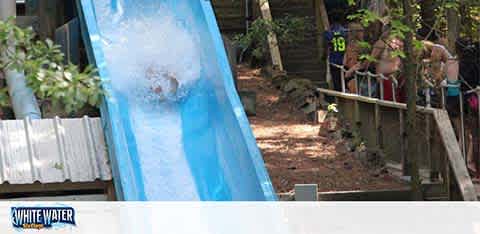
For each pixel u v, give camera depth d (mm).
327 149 18656
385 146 17406
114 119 13086
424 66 16719
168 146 15172
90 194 13148
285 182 16516
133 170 13508
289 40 26562
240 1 30922
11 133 12758
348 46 21484
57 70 11156
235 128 14680
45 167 12414
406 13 13820
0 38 11109
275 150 18750
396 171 16719
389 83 18375
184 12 17672
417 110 15781
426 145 15766
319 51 27016
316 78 26891
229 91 15352
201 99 15969
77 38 18625
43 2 20344
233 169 14305
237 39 26375
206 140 15211
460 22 19562
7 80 15727
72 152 12727
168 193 14281
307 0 29562
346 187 16172
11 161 12359
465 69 17828
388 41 14875
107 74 15195
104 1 17859
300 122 21125
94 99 11031
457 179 14734
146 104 15953
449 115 17062
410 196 14648
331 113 19969
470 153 16812
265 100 23172
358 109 18844
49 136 12867
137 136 15289
